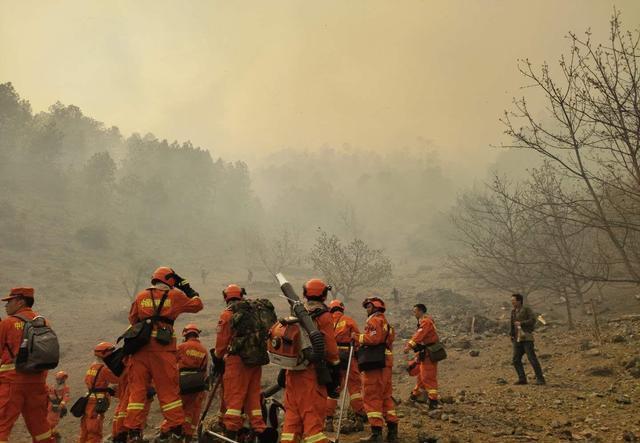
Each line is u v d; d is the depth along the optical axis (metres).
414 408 8.07
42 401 5.16
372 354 5.97
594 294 28.28
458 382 12.22
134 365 5.03
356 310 38.56
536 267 24.52
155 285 5.28
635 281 9.94
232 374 5.24
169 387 5.08
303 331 4.39
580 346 14.41
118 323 37.94
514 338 10.73
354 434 6.50
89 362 26.52
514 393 9.67
